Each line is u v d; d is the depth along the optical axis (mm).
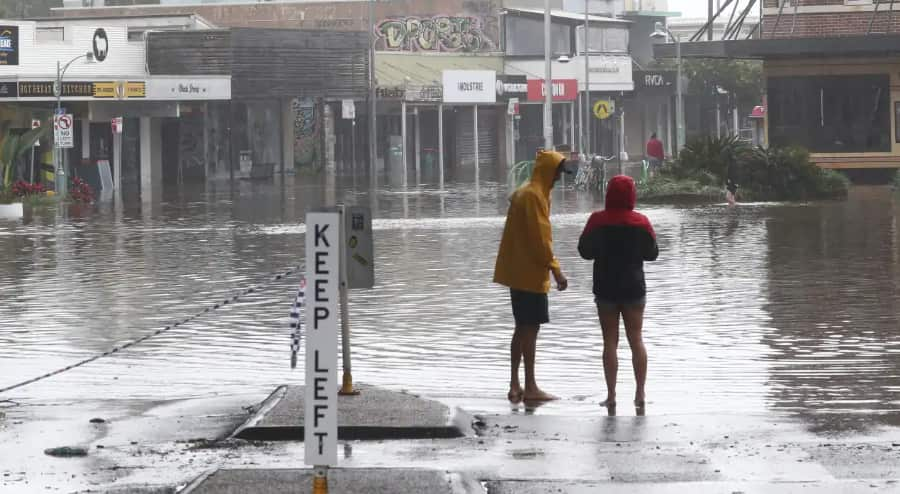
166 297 25281
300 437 12742
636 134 125312
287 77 86688
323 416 9180
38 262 32094
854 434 12672
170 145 82562
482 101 98250
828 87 60500
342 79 90000
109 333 20984
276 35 85938
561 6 126562
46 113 75250
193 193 66188
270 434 12750
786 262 29438
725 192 50906
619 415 14211
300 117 91625
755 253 31484
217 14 113312
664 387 16016
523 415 13938
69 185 70062
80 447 12391
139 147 80250
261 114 88812
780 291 24641
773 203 49781
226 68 83000
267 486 10477
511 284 15148
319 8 110938
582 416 13969
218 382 16656
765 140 61312
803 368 17031
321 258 9141
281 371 17422
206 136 84250
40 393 15984
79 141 75750
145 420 13711
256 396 15109
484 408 14781
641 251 15102
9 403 15125
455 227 40625
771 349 18516
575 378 16750
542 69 109312
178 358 18547
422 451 12133
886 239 34188
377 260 31172
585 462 11562
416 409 13422
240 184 76562
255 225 43562
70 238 39062
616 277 15078
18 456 12117
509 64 110250
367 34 91188
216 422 13539
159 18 86250
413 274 28281
